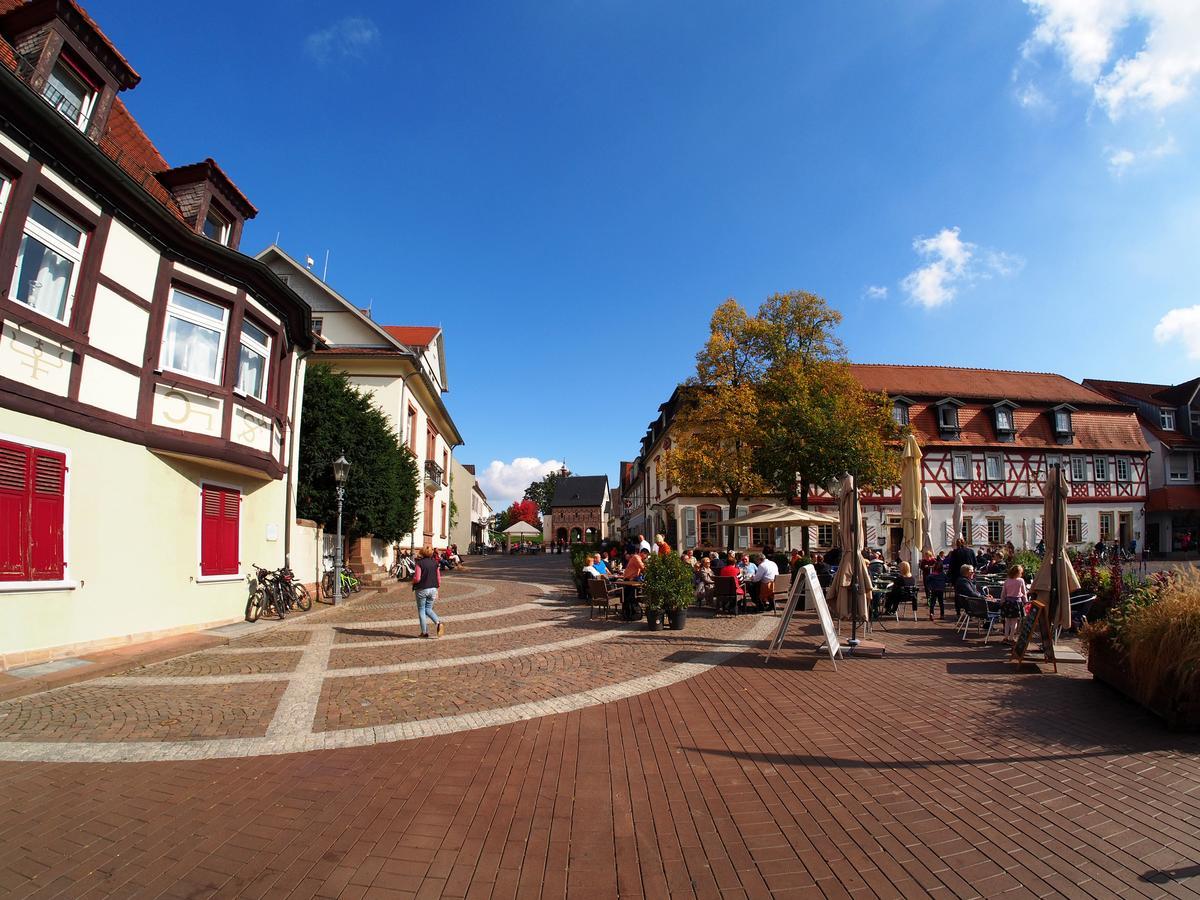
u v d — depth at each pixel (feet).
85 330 29.09
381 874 11.39
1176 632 19.04
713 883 11.17
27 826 13.03
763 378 86.22
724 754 17.34
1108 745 17.65
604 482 323.16
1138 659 20.26
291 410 49.06
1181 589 20.63
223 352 37.55
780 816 13.66
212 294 36.65
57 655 27.48
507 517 372.58
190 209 38.45
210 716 20.80
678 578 39.24
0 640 25.09
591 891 10.94
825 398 81.20
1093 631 24.34
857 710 21.38
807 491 85.66
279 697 23.17
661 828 13.17
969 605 35.91
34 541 26.53
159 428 33.42
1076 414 121.29
